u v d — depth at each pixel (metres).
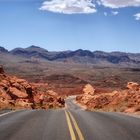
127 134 16.02
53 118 25.20
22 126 19.00
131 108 42.00
